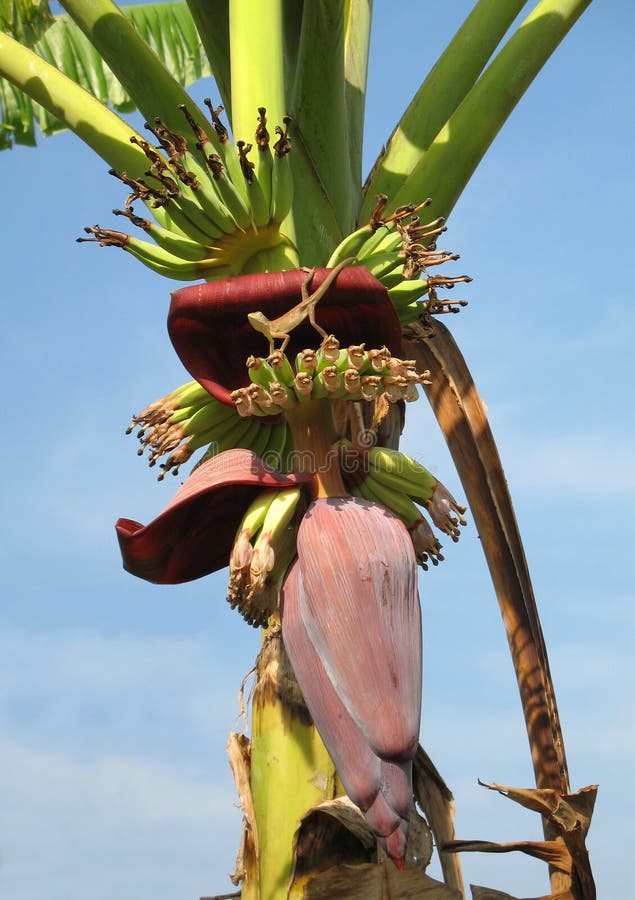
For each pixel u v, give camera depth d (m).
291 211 3.27
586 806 2.73
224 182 2.93
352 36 4.06
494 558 3.53
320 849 2.84
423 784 3.03
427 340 3.75
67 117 3.55
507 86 3.44
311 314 2.72
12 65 3.58
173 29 6.60
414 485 3.03
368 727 2.46
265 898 2.94
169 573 3.07
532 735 3.30
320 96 3.30
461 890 2.98
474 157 3.47
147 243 3.12
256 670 3.21
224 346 2.91
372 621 2.54
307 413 2.96
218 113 3.00
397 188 3.57
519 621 3.45
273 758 3.04
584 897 2.77
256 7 3.44
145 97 3.48
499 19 3.66
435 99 3.65
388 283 3.01
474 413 3.66
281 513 2.77
